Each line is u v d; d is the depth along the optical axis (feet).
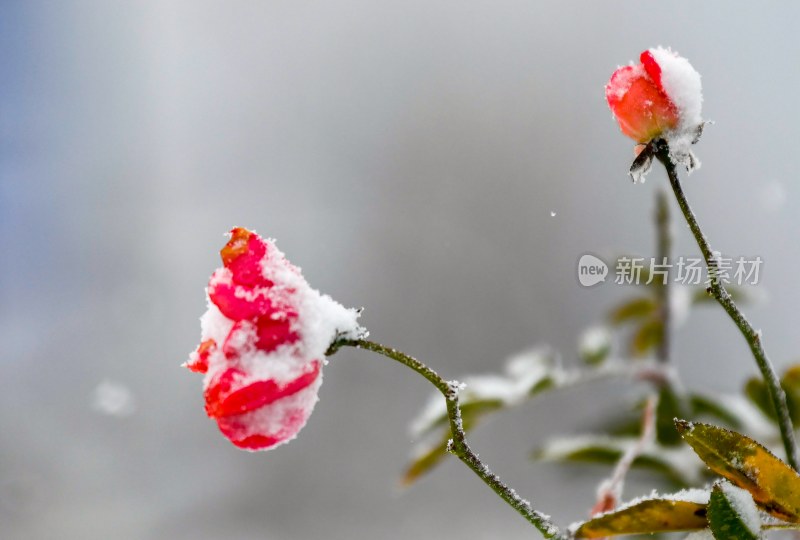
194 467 6.25
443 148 6.51
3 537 5.61
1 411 6.56
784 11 5.27
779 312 5.20
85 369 6.73
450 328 6.42
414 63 6.56
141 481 6.14
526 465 5.68
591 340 3.94
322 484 6.02
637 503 2.95
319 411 6.30
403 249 6.59
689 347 5.47
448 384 2.95
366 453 6.12
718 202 5.33
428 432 3.66
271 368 2.89
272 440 2.91
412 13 6.54
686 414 3.63
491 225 6.37
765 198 5.25
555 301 6.12
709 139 5.39
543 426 5.74
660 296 3.76
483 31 6.32
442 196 6.56
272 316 2.90
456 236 6.50
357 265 6.70
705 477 3.53
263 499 6.03
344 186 6.81
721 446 2.93
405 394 6.32
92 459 6.29
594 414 5.38
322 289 6.67
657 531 2.95
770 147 5.28
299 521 5.82
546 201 6.15
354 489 5.97
